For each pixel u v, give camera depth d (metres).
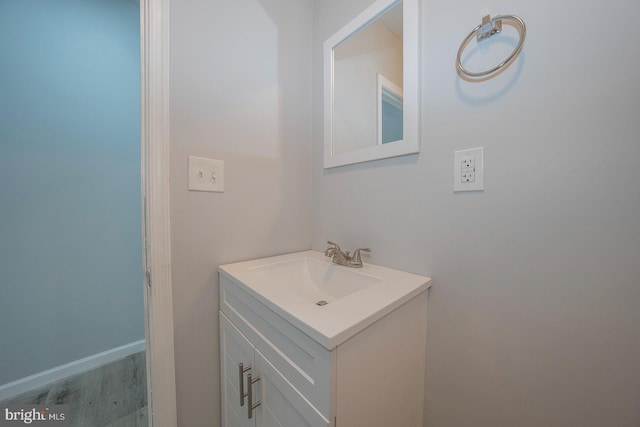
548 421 0.57
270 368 0.62
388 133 0.87
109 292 1.61
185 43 0.85
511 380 0.62
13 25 1.29
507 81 0.60
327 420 0.45
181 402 0.88
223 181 0.95
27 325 1.36
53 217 1.42
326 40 1.13
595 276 0.50
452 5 0.70
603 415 0.50
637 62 0.45
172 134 0.83
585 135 0.50
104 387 1.39
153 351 0.82
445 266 0.73
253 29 1.02
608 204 0.48
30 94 1.34
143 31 0.79
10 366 1.32
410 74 0.78
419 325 0.73
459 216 0.69
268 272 0.95
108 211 1.59
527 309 0.59
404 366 0.67
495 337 0.64
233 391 0.84
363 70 0.96
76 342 1.50
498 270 0.63
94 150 1.53
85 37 1.49
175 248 0.85
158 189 0.80
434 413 0.76
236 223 0.99
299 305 0.57
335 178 1.10
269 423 0.63
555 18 0.53
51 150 1.40
